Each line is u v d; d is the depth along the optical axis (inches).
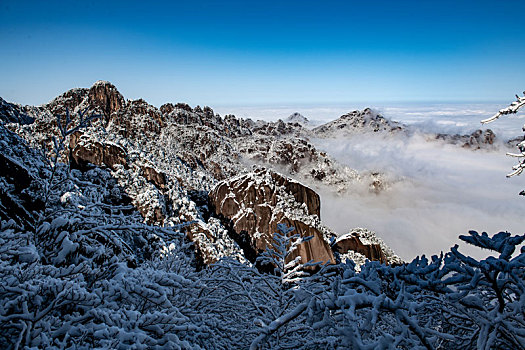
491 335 120.0
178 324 145.3
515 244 128.3
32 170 354.3
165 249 286.5
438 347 166.4
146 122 4325.8
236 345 226.8
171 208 1748.3
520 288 123.7
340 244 1446.9
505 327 122.6
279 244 260.7
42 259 184.7
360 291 152.3
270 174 1793.8
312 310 118.2
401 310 117.9
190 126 5088.6
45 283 127.7
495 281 127.1
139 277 158.9
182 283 167.5
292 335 197.6
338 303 116.1
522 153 207.2
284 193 1696.6
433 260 147.3
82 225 227.8
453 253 137.6
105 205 243.9
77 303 127.2
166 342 129.9
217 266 257.9
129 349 113.1
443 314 174.6
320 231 1466.5
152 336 136.8
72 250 184.1
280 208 1581.0
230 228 1657.2
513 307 123.8
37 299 123.3
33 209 302.0
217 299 236.7
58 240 190.5
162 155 3179.1
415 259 150.9
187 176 2477.9
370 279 140.0
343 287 135.7
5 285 124.0
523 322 125.6
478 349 119.6
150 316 131.0
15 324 121.0
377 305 115.4
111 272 173.5
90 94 4126.5
